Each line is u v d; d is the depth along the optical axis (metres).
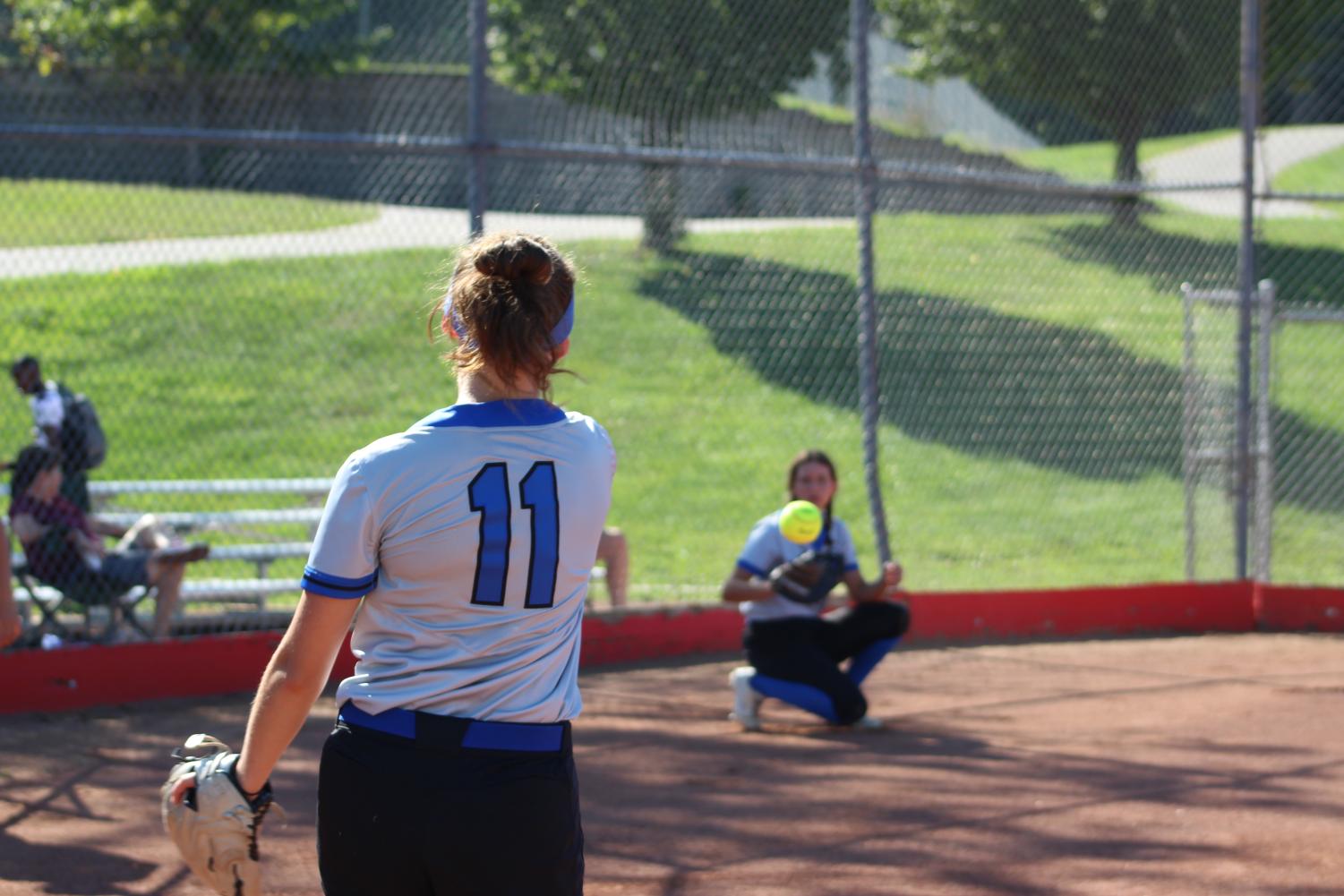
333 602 6.51
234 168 28.97
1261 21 27.88
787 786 16.14
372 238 36.03
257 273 40.03
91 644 22.20
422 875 6.58
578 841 6.92
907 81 28.08
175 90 23.20
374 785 6.54
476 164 23.17
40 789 16.00
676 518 34.06
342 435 35.31
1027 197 30.09
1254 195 27.72
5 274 37.81
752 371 40.50
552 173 24.91
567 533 6.81
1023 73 28.86
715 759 17.41
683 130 25.33
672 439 37.38
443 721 6.56
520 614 6.70
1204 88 28.77
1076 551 33.59
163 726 19.25
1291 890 12.52
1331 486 39.00
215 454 34.53
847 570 19.47
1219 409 30.58
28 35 22.58
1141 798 15.49
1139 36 28.97
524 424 6.85
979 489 37.19
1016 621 26.52
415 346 37.75
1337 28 33.59
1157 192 28.20
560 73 24.94
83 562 21.95
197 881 12.93
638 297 34.41
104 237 32.78
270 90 23.77
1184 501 34.19
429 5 24.81
